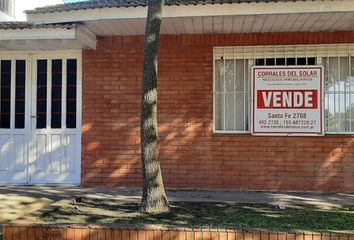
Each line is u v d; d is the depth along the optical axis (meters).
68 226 5.25
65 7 8.19
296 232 4.98
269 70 8.95
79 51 9.43
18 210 6.96
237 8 7.63
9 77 9.66
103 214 6.50
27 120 9.58
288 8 7.52
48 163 9.52
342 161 8.77
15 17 13.57
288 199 7.95
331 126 8.96
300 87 8.88
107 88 9.30
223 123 9.18
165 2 7.68
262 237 5.00
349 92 8.92
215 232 5.04
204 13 7.72
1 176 9.60
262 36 9.00
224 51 9.16
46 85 9.56
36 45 8.98
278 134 8.90
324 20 8.09
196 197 8.07
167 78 9.14
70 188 9.08
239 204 7.41
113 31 8.93
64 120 9.50
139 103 9.22
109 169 9.25
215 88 9.20
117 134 9.25
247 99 9.12
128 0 8.43
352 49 8.88
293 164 8.86
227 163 8.99
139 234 5.13
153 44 6.48
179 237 5.08
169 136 9.10
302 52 8.96
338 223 6.04
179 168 9.06
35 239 5.29
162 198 6.62
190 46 9.11
